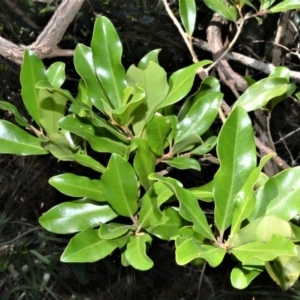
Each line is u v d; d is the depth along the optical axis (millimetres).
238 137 362
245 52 978
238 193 341
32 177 1307
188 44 523
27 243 1216
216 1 516
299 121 1078
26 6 1112
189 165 403
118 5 1137
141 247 349
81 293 1281
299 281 1156
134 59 1149
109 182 368
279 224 332
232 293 1200
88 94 407
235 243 338
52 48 505
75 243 356
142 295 1307
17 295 1203
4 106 399
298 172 361
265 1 506
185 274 1312
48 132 421
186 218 342
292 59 956
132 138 395
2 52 500
